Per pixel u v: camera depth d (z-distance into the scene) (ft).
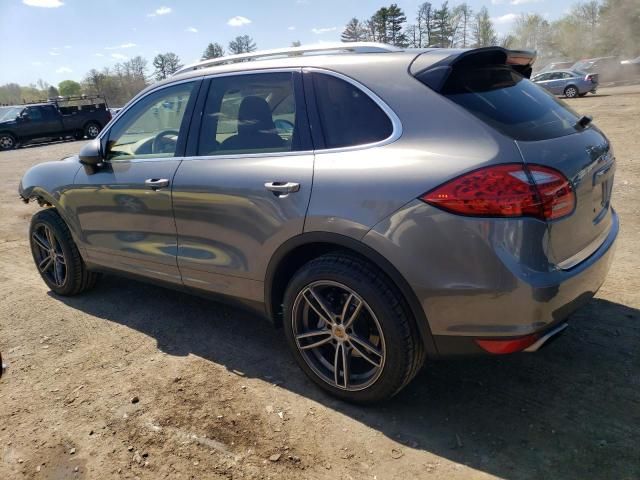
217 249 10.50
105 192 12.40
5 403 9.91
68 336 12.47
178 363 11.05
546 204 7.34
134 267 12.51
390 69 8.81
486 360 10.52
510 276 7.31
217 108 10.72
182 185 10.74
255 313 10.64
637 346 10.59
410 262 7.87
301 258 9.77
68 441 8.79
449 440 8.38
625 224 17.57
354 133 8.81
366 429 8.74
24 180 14.93
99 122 76.64
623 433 8.25
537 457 7.89
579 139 8.54
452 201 7.47
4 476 8.11
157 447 8.54
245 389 10.01
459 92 8.32
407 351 8.33
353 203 8.30
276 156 9.56
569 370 9.98
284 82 9.83
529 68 10.32
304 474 7.84
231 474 7.91
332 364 9.61
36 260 15.21
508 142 7.53
